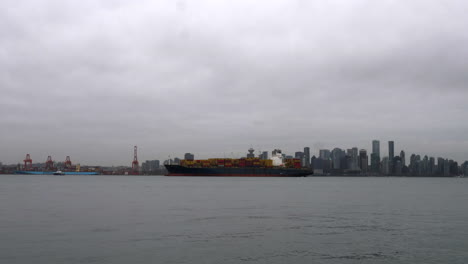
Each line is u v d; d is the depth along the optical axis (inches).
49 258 1070.4
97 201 2842.0
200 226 1590.8
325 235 1409.9
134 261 1045.8
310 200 3009.4
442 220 1829.5
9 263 1022.4
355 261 1067.3
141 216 1907.0
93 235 1381.6
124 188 5132.9
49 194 3752.5
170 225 1612.9
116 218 1827.0
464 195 3934.5
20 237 1341.0
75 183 7500.0
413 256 1121.4
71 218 1823.3
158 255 1106.1
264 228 1553.9
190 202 2758.4
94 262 1034.7
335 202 2834.6
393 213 2114.9
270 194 3767.2
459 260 1083.3
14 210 2180.1
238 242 1279.5
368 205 2605.8
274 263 1040.2
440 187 6633.9
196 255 1111.0
